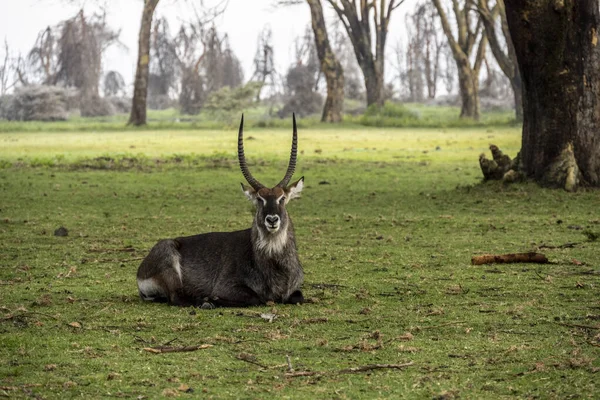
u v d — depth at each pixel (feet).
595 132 59.26
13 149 122.01
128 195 66.03
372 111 218.59
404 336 23.24
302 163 96.63
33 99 268.62
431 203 59.21
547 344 22.33
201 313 26.68
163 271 28.25
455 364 20.72
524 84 60.49
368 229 47.67
